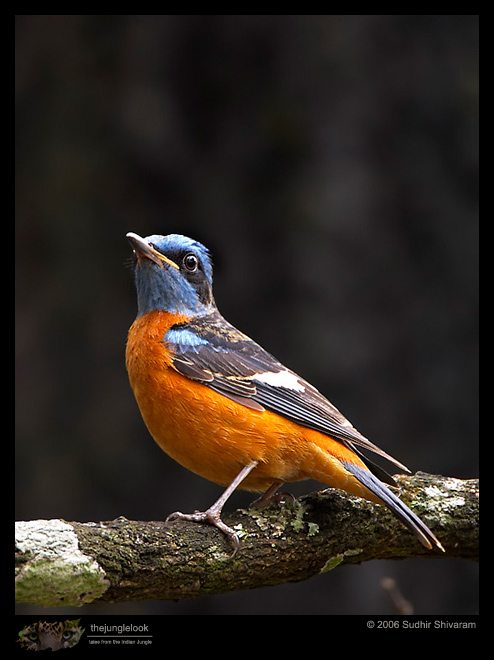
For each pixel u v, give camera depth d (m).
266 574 7.21
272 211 13.88
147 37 14.35
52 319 13.88
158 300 8.64
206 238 13.88
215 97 14.32
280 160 14.09
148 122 14.25
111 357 13.83
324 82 14.14
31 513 12.91
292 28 14.18
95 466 13.24
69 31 14.32
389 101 14.05
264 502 7.97
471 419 12.81
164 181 14.30
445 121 13.97
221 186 14.14
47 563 6.34
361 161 13.90
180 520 7.15
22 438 13.23
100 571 6.47
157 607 12.58
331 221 13.62
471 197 13.73
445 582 12.48
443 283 13.43
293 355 13.14
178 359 7.96
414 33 14.12
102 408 13.56
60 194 14.12
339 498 7.68
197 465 8.03
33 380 13.52
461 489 8.01
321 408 7.86
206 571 6.89
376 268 13.48
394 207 13.71
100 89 14.37
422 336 13.19
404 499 7.84
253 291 13.59
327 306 13.38
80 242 14.12
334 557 7.51
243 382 7.87
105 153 14.30
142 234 14.18
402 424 12.84
